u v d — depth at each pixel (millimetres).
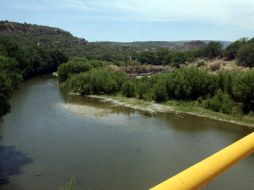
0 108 29391
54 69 107562
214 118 47688
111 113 48625
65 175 25391
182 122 44594
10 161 27844
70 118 44031
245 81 49531
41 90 66750
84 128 39219
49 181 24375
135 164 27859
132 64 116312
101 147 31984
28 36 171250
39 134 35750
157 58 135000
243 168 26891
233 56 111500
